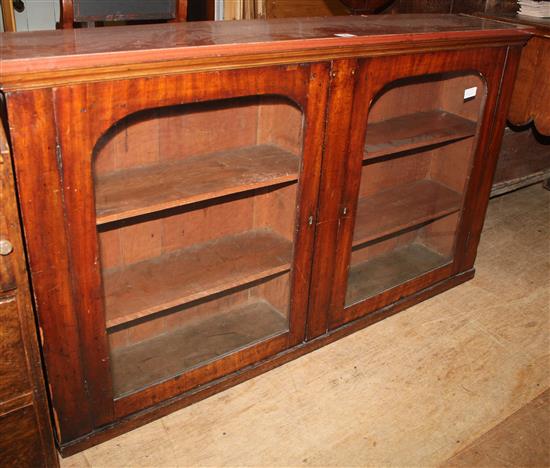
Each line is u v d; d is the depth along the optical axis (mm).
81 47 1334
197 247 1963
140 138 1703
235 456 1712
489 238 3010
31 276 1379
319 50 1581
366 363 2096
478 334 2281
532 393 2004
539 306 2477
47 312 1438
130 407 1733
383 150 1982
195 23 1825
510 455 1758
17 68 1161
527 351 2205
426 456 1742
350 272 2355
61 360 1519
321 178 1812
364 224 2193
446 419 1879
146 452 1708
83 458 1677
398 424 1852
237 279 1812
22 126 1228
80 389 1597
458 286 2584
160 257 1904
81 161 1338
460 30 1922
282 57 1532
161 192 1598
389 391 1979
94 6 2207
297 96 1625
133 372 1811
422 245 2598
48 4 3457
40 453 1544
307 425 1829
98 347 1579
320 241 1922
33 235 1338
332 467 1692
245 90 1517
